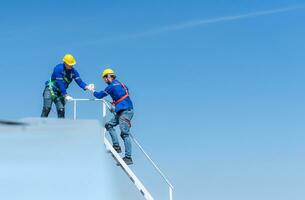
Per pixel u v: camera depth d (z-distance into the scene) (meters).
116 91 11.58
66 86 12.13
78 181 3.25
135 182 10.97
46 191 3.12
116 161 11.15
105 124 11.73
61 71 11.88
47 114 12.26
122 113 11.52
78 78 12.00
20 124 5.15
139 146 11.51
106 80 11.96
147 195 10.81
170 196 11.09
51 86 12.09
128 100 11.64
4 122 4.99
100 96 11.66
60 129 4.93
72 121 5.81
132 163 11.42
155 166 11.26
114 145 11.61
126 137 11.49
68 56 11.95
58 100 12.16
